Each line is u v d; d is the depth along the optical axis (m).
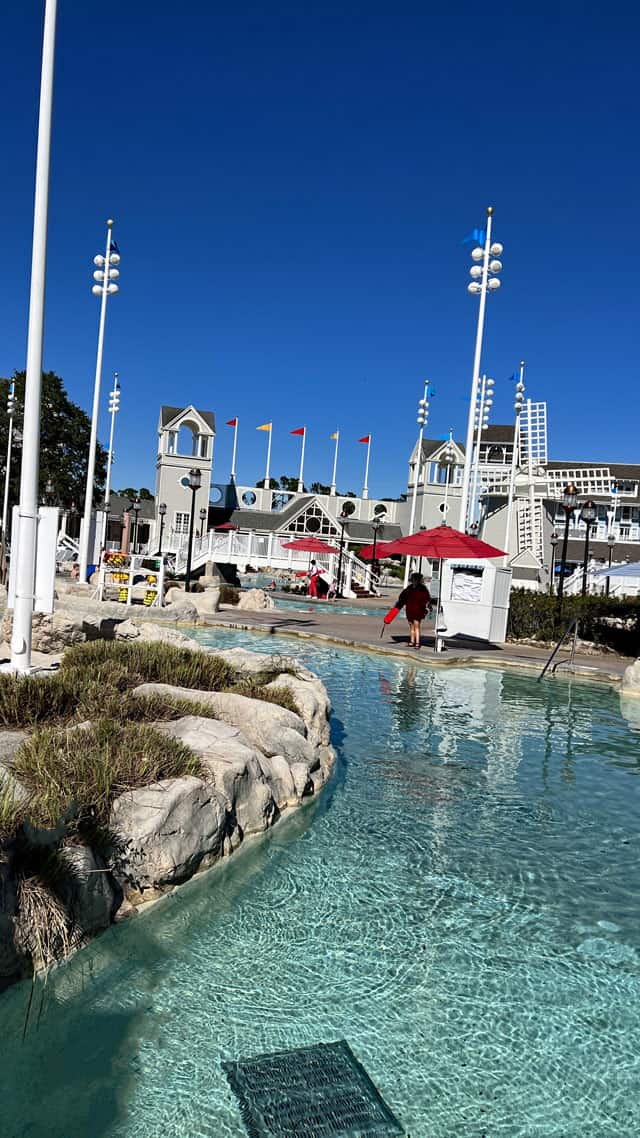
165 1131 3.06
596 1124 3.27
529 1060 3.66
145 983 4.10
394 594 48.50
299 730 7.99
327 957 4.49
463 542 18.02
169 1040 3.64
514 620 23.00
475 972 4.43
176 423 65.56
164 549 56.25
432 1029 3.86
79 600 20.78
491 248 20.48
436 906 5.26
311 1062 3.53
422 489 66.00
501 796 7.91
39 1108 3.14
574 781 8.62
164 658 9.57
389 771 8.59
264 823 6.46
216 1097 3.27
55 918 4.17
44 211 8.82
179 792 5.33
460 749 9.83
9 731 6.57
